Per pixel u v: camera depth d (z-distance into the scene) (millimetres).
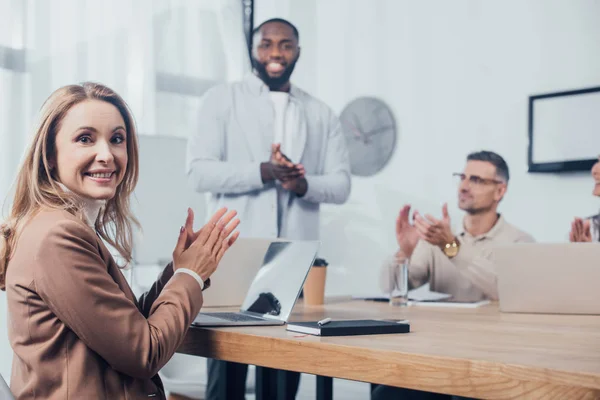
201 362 2998
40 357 1226
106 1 3531
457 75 3584
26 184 1355
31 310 1227
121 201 1543
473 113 3535
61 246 1214
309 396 3707
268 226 3756
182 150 3658
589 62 3246
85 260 1225
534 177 3371
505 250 2049
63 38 3387
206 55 3812
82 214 1348
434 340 1309
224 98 3811
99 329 1209
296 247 1791
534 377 961
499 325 1656
